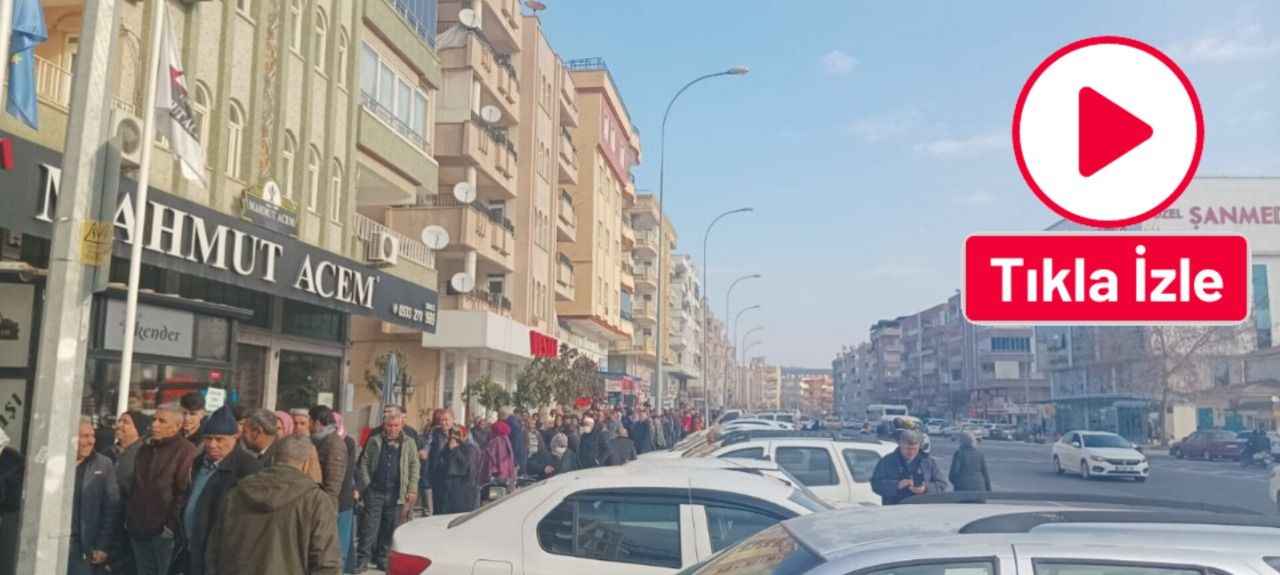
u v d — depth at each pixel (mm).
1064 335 90500
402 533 6262
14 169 10602
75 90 6422
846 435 12375
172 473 7188
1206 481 31625
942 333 136750
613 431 19344
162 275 15320
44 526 5973
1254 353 63531
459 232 28141
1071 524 3166
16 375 10828
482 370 34188
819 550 3166
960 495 4191
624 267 57781
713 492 5996
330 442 8781
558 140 40812
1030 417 100312
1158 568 2936
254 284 15656
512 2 35781
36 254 12859
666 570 5715
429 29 25891
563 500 6004
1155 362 63750
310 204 19141
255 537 5113
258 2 17156
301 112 18734
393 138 22547
